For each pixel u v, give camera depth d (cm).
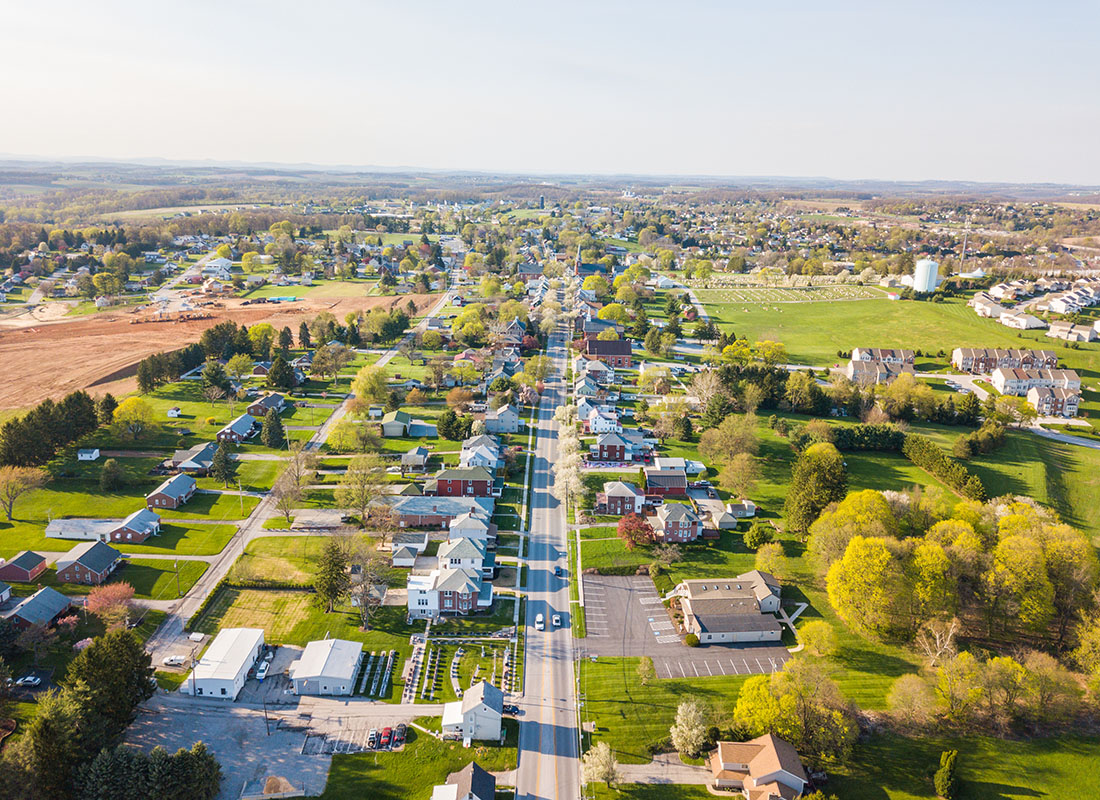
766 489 17850
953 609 12544
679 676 11556
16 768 8194
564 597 13650
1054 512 16675
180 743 9806
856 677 11475
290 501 16462
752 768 9356
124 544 14600
